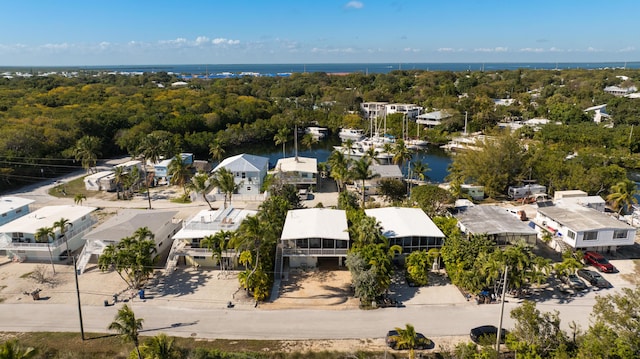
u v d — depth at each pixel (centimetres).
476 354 3338
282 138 13162
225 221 5566
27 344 3797
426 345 3738
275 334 3947
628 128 12081
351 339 3875
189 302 4497
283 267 5288
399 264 5303
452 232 5359
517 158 8181
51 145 10581
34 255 5494
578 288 4656
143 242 4725
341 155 8394
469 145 10100
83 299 4572
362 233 4919
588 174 7781
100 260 4534
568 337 3597
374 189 8450
